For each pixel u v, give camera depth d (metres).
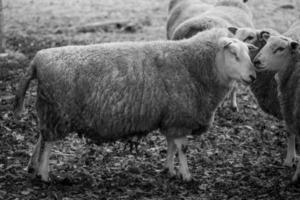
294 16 26.98
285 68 10.30
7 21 26.92
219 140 12.34
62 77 9.27
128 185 9.70
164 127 9.91
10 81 15.23
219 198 9.21
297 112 9.79
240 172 10.50
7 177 9.52
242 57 9.65
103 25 25.77
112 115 9.47
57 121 9.42
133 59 9.63
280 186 9.75
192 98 9.79
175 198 9.10
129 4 30.86
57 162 10.65
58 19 27.66
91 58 9.47
